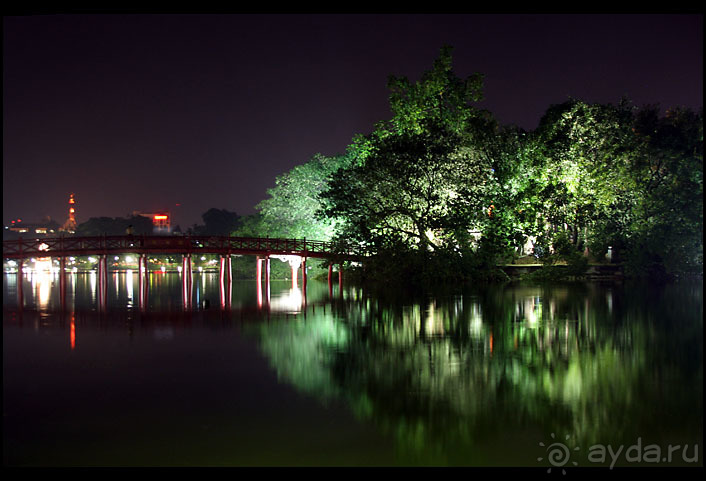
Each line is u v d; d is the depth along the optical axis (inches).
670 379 555.8
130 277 2785.4
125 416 484.4
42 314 1071.6
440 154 1349.7
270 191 2050.9
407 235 1439.5
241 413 489.7
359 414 484.1
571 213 1491.1
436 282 1408.7
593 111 1441.9
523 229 1419.8
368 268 1430.9
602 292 1195.3
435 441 433.7
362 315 980.6
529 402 502.6
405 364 627.5
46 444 429.4
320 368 622.8
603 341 712.4
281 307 1141.7
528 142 1413.6
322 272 2059.5
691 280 1407.5
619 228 1509.6
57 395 539.8
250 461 404.5
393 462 402.3
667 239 1354.6
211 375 603.5
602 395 517.3
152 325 919.7
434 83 1438.2
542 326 815.7
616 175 1422.2
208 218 5999.0
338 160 1945.1
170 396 534.9
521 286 1353.3
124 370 627.2
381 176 1374.3
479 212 1398.9
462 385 550.3
